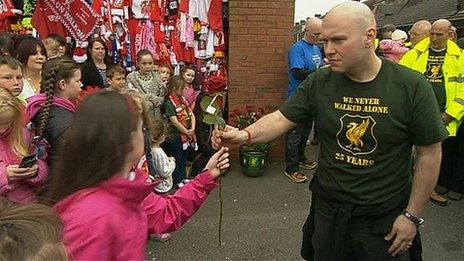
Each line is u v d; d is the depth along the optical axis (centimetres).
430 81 461
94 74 447
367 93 207
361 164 212
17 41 363
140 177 152
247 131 233
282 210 457
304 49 540
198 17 591
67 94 268
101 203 135
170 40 595
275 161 613
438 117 204
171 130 486
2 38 378
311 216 249
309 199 488
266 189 515
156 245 379
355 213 217
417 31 556
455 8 2264
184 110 498
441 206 476
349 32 195
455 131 457
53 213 96
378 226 215
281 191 510
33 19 532
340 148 218
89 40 505
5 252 81
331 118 218
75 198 136
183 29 585
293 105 238
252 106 590
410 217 211
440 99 455
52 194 142
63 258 89
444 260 363
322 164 229
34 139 243
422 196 210
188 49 598
